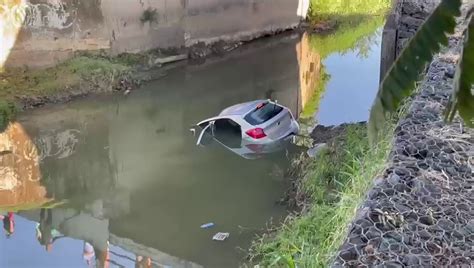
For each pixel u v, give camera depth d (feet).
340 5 82.38
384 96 9.12
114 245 29.89
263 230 28.89
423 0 34.42
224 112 40.60
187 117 46.73
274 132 38.86
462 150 17.28
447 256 12.69
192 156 38.70
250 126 38.70
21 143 41.34
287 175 34.68
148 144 41.45
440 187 15.29
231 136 39.52
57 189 36.11
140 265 27.68
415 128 18.67
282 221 28.86
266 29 69.36
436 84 21.70
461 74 8.23
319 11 80.07
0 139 41.42
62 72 48.70
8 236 30.58
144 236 30.32
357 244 12.94
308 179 30.81
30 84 46.78
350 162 28.86
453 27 8.54
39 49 49.29
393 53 35.24
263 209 31.01
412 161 16.71
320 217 24.13
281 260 21.42
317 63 64.54
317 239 21.98
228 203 32.27
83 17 51.55
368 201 14.76
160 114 47.16
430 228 13.55
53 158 39.83
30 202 34.63
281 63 62.44
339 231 19.15
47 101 45.57
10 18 47.32
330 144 35.73
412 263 12.34
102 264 28.30
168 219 31.58
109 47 53.62
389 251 12.69
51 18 49.52
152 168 37.86
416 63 8.81
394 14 34.99
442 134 18.20
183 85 53.78
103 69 50.11
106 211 33.35
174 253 28.19
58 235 31.01
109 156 40.11
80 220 32.58
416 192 15.02
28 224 31.99
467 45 8.13
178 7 58.44
